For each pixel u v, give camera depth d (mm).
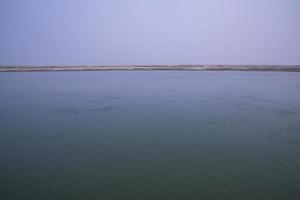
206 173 4973
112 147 6383
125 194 4242
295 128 7777
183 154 5902
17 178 4793
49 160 5605
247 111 10117
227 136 7148
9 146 6430
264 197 4125
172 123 8531
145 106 11328
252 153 5898
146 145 6512
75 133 7520
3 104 11773
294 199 4055
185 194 4230
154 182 4645
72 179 4754
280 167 5176
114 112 10203
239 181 4633
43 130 7801
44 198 4117
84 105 11594
